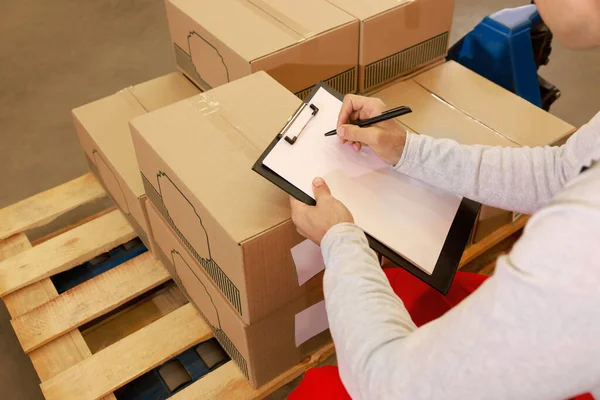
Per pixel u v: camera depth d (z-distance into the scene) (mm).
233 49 1307
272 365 1218
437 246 931
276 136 1006
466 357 526
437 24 1538
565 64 2596
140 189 1323
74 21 2936
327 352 1306
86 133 1501
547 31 1709
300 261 1040
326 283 730
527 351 495
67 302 1380
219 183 1023
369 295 679
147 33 2848
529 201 928
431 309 1085
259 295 1035
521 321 488
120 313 1497
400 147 982
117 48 2758
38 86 2553
